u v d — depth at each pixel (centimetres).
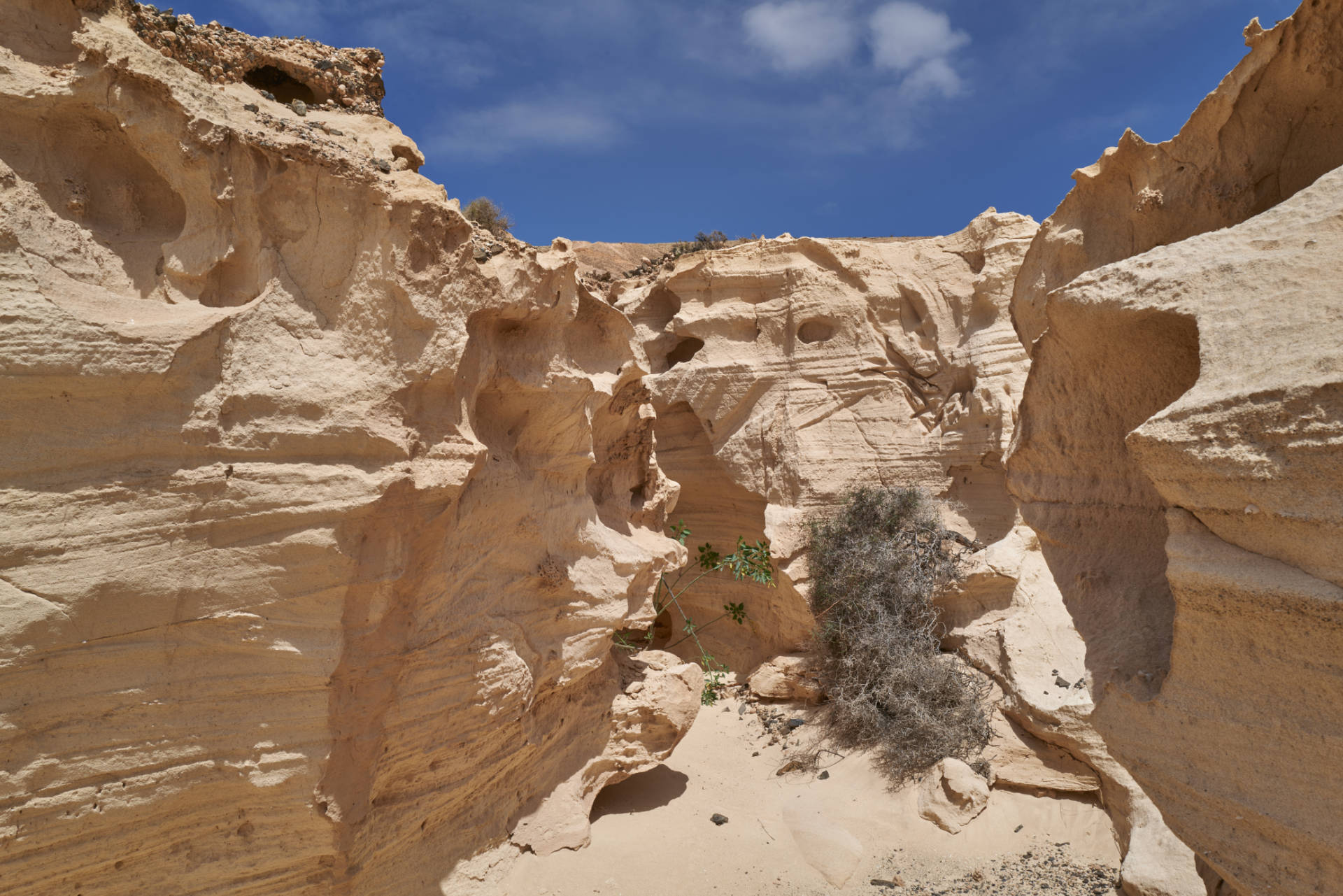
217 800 393
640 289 1310
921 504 1014
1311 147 400
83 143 385
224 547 382
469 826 570
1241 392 305
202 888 400
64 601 339
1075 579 474
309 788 407
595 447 752
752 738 919
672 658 830
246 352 390
